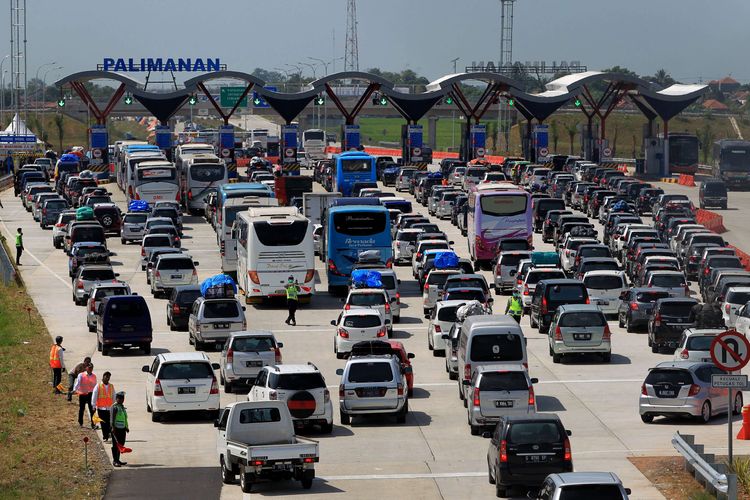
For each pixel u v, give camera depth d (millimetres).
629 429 112938
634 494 89625
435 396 130625
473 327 121688
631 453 103312
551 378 138375
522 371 111625
